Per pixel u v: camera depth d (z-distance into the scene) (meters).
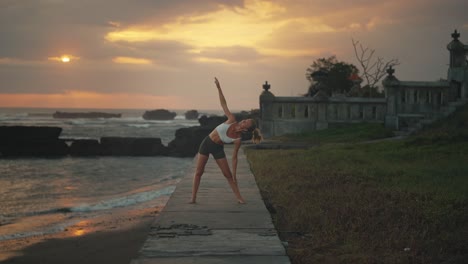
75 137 62.75
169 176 22.16
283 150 16.59
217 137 6.86
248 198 7.35
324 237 5.43
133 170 26.47
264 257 4.32
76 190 16.95
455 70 20.17
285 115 23.17
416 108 20.78
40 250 7.70
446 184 8.26
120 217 10.52
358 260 4.65
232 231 5.27
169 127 92.19
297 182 9.01
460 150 13.05
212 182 9.14
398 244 5.11
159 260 4.20
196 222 5.70
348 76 38.97
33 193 16.08
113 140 40.75
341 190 8.04
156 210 11.25
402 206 6.71
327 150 14.82
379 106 22.83
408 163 11.63
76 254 7.39
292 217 6.40
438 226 5.79
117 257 7.15
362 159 12.16
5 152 39.78
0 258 7.25
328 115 23.08
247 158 14.34
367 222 5.94
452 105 19.12
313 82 39.09
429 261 4.60
